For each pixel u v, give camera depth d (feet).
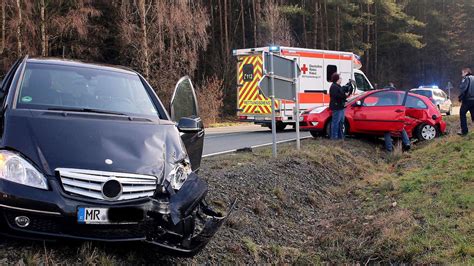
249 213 20.71
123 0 79.36
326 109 44.98
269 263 17.08
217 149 38.17
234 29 141.49
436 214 20.01
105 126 13.53
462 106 43.37
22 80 14.96
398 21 177.68
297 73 33.91
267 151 34.37
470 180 24.30
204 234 14.37
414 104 45.03
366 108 42.75
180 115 21.26
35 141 12.11
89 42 86.28
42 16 74.02
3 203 11.09
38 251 11.94
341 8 149.59
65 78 15.83
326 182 29.17
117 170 12.12
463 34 205.05
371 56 180.34
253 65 59.36
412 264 16.39
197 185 13.99
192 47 83.61
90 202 11.62
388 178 29.53
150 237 12.48
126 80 17.19
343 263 17.60
